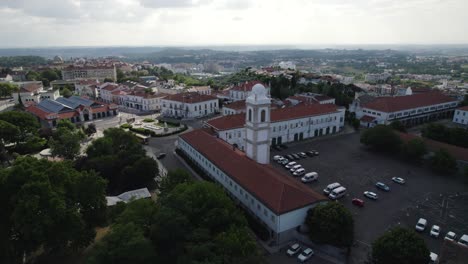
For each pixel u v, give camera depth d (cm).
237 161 7425
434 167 8919
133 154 8400
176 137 12631
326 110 12875
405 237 4609
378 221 6594
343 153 10725
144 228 4894
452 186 8206
